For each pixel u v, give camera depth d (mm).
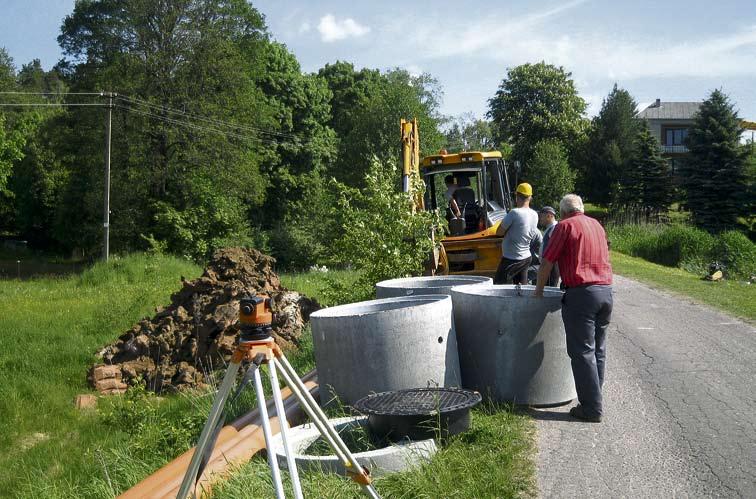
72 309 19188
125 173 45594
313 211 52562
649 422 6648
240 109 47719
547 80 75375
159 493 4879
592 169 69562
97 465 6785
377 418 5684
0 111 55406
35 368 12133
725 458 5672
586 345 6691
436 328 6750
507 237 10555
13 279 35438
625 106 70375
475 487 4984
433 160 15047
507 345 7047
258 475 5102
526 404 7078
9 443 8883
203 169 45750
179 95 45594
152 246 43281
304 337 11336
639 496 4969
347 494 4816
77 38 46312
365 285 12508
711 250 37938
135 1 44562
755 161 59812
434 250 12875
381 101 57062
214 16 47844
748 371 8672
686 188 60656
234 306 11492
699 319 13289
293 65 61375
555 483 5215
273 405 7168
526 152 73438
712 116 59812
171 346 11383
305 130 60656
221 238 46062
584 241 6688
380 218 12500
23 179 65562
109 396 10656
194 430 6949
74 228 54469
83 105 41812
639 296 17516
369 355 6531
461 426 5805
